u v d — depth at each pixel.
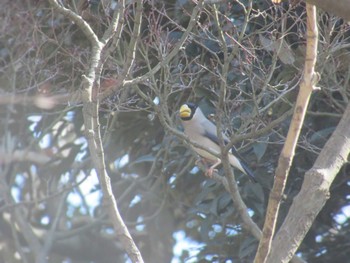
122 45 11.27
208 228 12.77
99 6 11.43
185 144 10.36
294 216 7.62
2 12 12.91
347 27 9.71
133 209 16.03
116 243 17.52
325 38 9.70
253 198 12.13
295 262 8.99
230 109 10.33
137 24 8.17
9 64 12.62
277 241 7.57
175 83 10.84
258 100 9.09
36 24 11.98
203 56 11.11
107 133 11.52
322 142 11.99
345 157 7.89
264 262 6.74
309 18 6.18
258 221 12.76
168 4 11.84
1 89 13.23
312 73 6.23
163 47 10.59
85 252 17.36
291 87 10.10
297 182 12.58
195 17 8.71
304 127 12.29
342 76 11.69
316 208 7.62
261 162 12.48
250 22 11.27
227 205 12.46
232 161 11.48
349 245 13.38
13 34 12.89
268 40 10.39
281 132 11.84
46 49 12.48
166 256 16.09
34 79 11.68
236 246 13.20
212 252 13.34
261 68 10.04
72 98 11.16
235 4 11.41
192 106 11.79
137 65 11.32
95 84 8.00
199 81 12.00
